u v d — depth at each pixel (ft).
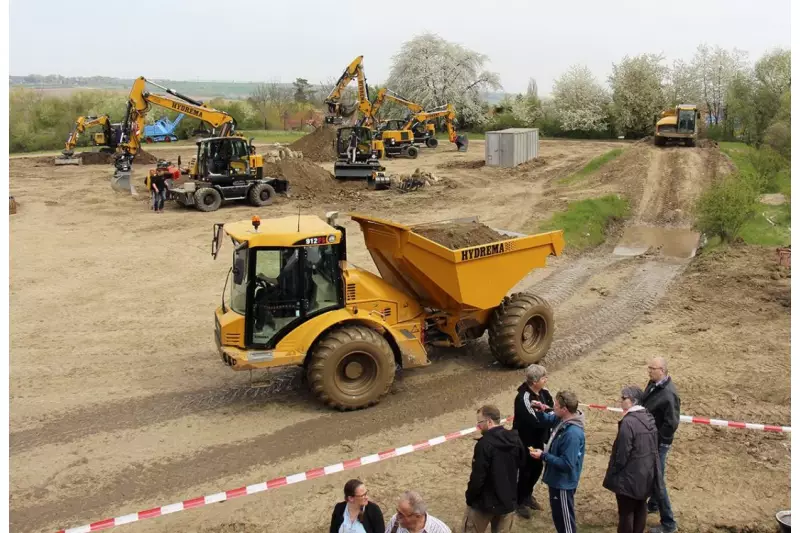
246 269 31.48
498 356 37.09
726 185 65.57
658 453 20.65
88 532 23.30
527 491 23.24
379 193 104.22
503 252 35.55
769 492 24.66
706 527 22.58
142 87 108.99
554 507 20.83
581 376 36.55
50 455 28.71
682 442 28.55
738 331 42.34
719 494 24.61
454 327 36.58
